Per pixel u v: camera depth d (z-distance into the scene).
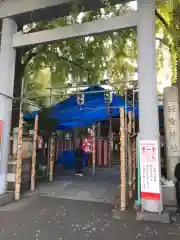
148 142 5.52
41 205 6.32
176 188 6.02
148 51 5.81
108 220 5.15
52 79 10.17
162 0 6.95
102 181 9.71
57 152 13.94
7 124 7.06
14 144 7.68
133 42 9.06
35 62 10.09
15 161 7.31
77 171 11.51
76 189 8.20
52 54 9.70
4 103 7.02
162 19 7.45
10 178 7.27
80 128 15.13
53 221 5.09
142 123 5.66
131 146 7.36
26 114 9.64
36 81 10.77
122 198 5.81
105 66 9.65
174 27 6.67
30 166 8.50
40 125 9.69
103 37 9.07
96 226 4.79
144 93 5.72
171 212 5.70
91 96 9.03
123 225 4.84
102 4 6.93
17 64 9.63
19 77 9.60
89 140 14.38
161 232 4.49
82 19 8.16
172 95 6.76
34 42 7.06
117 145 19.30
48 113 9.74
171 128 6.66
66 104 9.69
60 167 14.07
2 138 6.85
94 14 8.19
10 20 7.41
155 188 5.34
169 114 6.73
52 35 6.86
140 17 5.98
